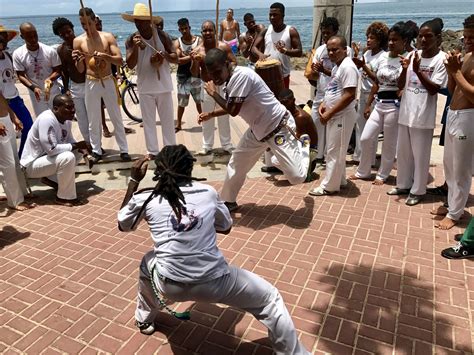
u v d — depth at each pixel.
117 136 6.48
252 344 2.99
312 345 2.96
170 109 6.30
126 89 9.76
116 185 5.87
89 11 5.97
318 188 5.46
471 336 3.02
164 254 2.54
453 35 21.72
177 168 2.57
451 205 4.53
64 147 5.15
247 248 4.21
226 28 11.25
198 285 2.52
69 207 5.23
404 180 5.36
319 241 4.32
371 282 3.65
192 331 3.12
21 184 5.40
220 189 5.71
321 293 3.51
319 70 5.86
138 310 3.04
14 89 6.02
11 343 3.02
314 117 6.30
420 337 3.02
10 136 5.00
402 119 4.97
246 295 2.61
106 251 4.19
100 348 2.97
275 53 6.70
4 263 4.01
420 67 4.70
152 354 2.91
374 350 2.91
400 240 4.32
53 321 3.23
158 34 5.92
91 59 5.94
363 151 5.79
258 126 4.45
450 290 3.52
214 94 4.45
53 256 4.12
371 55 6.04
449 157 4.47
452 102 4.28
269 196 5.46
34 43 6.11
